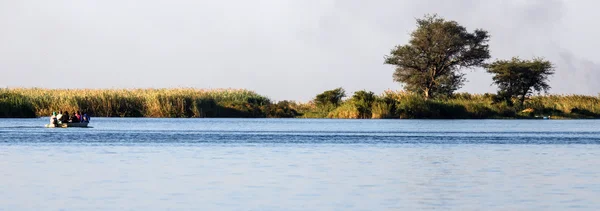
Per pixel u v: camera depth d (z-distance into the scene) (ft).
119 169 150.61
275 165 159.33
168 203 109.91
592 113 508.12
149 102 455.22
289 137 255.70
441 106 477.77
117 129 301.63
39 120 386.11
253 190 121.90
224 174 142.41
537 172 148.46
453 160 174.19
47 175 139.85
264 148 206.08
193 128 314.76
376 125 360.28
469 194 119.14
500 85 552.41
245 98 487.20
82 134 264.31
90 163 162.50
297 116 487.20
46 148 202.49
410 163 165.99
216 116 467.52
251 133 278.46
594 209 105.70
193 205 108.58
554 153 195.42
